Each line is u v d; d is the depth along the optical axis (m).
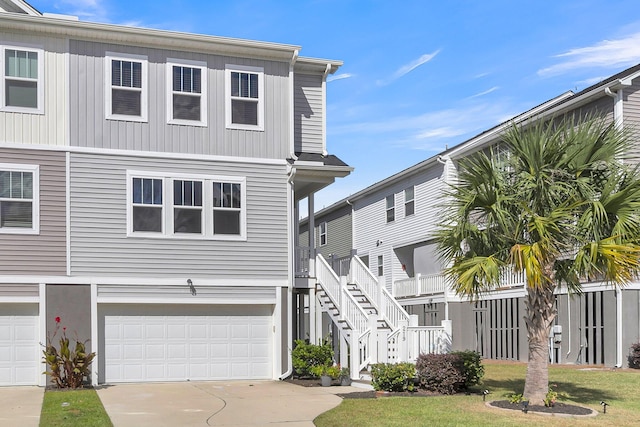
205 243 17.78
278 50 18.58
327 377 16.27
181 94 17.86
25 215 16.28
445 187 28.00
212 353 17.89
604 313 20.23
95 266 16.77
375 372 14.67
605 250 11.14
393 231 33.06
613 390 14.73
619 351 19.62
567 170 12.22
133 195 17.22
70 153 16.72
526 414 11.55
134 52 17.48
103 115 17.11
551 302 12.38
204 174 17.89
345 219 39.38
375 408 12.34
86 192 16.80
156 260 17.31
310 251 20.22
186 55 17.97
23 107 16.44
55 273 16.39
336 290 18.94
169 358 17.50
